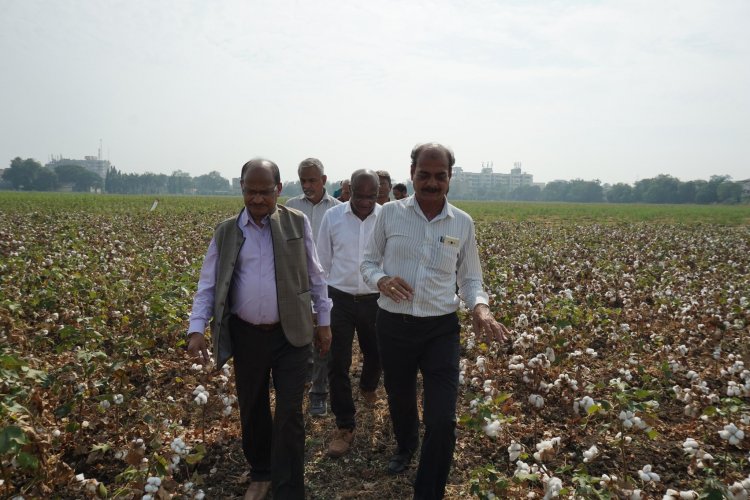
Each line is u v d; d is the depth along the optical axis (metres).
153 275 9.02
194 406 4.51
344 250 4.19
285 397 3.12
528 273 10.68
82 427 3.75
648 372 5.31
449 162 3.13
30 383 3.66
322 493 3.51
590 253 14.94
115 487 3.32
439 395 3.08
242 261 3.12
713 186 130.62
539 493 3.12
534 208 62.19
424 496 3.00
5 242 11.85
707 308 7.10
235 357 3.24
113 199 54.69
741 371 4.72
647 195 141.38
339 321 4.12
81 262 9.12
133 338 4.94
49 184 138.38
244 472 3.67
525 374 4.59
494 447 3.99
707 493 2.67
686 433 4.18
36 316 6.31
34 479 2.94
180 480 3.51
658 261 13.47
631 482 3.12
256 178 3.01
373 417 4.59
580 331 6.34
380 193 5.79
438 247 3.23
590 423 4.24
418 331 3.24
